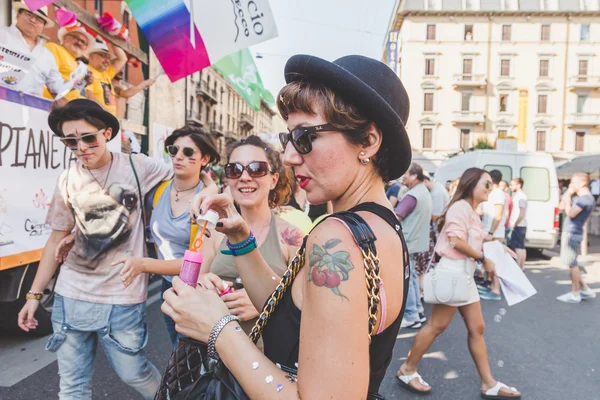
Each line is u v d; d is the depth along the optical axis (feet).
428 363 11.79
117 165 6.88
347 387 2.33
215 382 3.11
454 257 9.61
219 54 10.73
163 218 7.24
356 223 2.68
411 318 15.21
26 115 10.55
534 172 29.48
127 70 30.42
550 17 114.52
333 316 2.42
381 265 2.67
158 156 21.49
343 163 2.91
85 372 6.72
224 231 4.23
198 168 7.43
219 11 10.59
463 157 33.45
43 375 10.23
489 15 114.73
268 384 2.63
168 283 7.74
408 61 115.55
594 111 114.83
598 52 114.52
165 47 10.74
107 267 6.59
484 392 9.77
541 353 12.53
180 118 27.02
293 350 3.02
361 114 2.87
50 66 12.31
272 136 9.26
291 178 7.62
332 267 2.50
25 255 10.50
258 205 6.50
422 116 115.75
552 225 29.12
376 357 2.77
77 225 6.66
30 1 8.36
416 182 15.88
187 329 3.03
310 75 2.87
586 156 42.88
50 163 11.41
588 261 29.04
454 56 115.44
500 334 14.21
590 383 10.58
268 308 3.17
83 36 14.56
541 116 116.06
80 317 6.47
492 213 21.44
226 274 6.07
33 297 6.78
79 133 6.38
